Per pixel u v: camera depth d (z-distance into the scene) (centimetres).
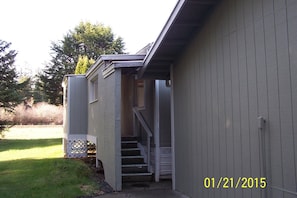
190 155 653
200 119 607
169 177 884
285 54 382
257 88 435
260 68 429
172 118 747
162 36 636
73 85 1343
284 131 384
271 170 405
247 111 458
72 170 955
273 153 402
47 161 1163
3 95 1986
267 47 414
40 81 3091
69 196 687
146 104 991
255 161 438
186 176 674
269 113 410
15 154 1445
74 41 3344
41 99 3516
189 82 655
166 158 886
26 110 3378
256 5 437
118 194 716
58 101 3069
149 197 681
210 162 568
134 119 1095
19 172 962
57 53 3275
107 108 873
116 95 776
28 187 764
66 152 1352
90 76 1234
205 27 582
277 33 396
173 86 745
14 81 2133
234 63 491
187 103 666
